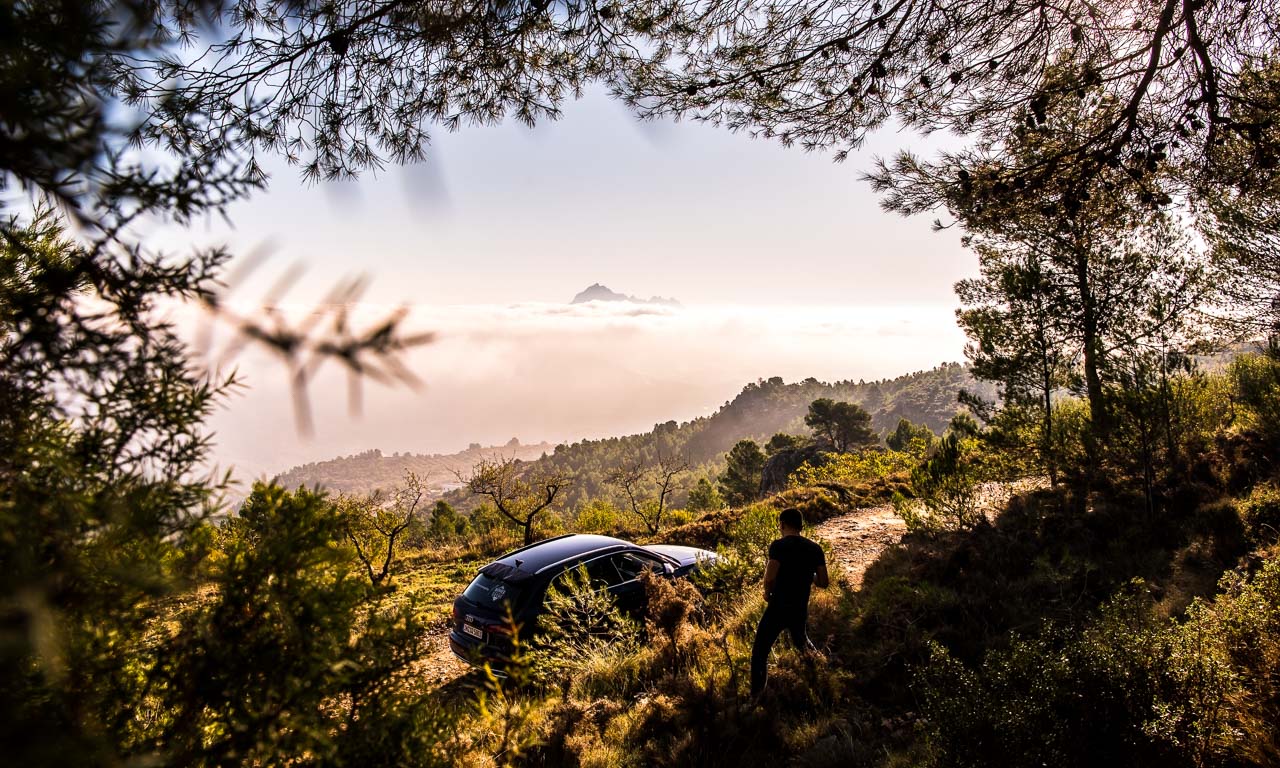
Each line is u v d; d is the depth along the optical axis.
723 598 8.83
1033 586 7.49
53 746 1.00
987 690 4.18
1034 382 13.33
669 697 5.62
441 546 20.36
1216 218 11.79
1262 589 4.39
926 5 4.39
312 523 1.96
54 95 0.76
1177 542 8.45
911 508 11.83
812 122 5.09
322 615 1.90
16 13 0.75
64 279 1.05
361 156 3.57
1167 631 4.31
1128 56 4.56
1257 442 10.94
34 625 1.02
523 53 3.74
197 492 1.42
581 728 5.16
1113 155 4.54
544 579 7.66
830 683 5.81
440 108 3.73
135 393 1.32
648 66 4.38
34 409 1.17
